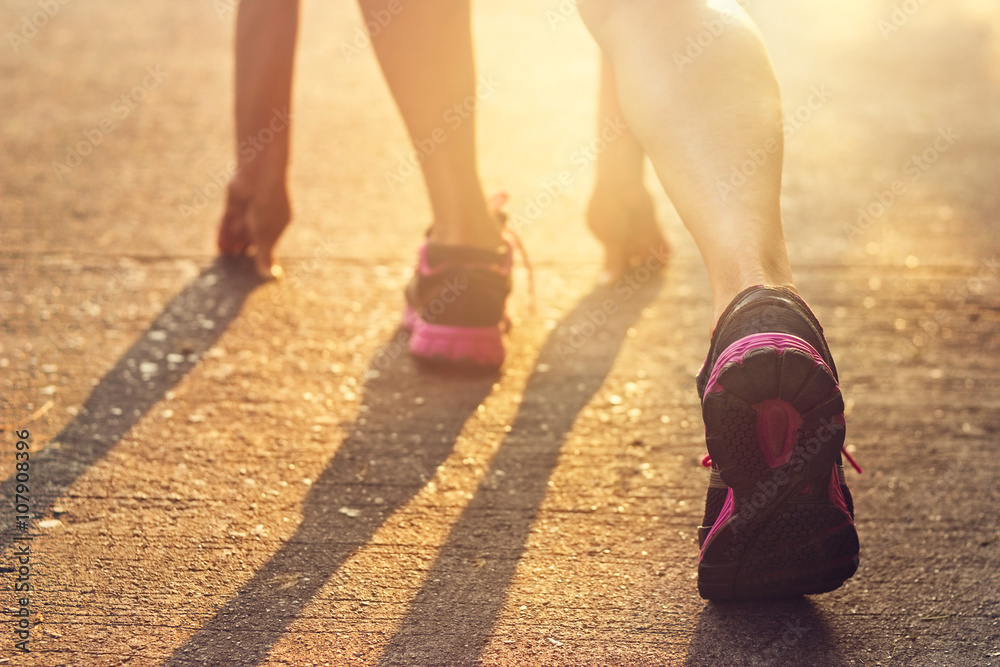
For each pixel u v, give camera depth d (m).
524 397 2.08
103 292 2.48
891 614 1.42
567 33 5.25
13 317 2.34
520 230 3.00
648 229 2.68
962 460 1.84
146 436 1.87
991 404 2.06
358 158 3.50
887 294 2.60
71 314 2.37
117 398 2.01
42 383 2.06
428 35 1.90
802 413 1.15
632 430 1.95
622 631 1.38
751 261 1.22
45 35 4.90
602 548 1.57
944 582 1.49
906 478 1.78
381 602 1.43
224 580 1.47
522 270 2.72
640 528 1.63
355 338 2.31
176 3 5.58
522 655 1.33
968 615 1.42
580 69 4.68
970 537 1.61
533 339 2.35
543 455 1.85
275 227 2.57
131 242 2.78
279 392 2.06
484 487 1.74
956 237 2.96
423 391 2.09
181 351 2.22
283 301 2.48
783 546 1.31
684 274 2.71
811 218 3.10
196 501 1.67
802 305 1.20
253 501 1.68
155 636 1.35
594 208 2.61
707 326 2.41
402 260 2.74
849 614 1.42
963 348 2.32
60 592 1.43
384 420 1.97
